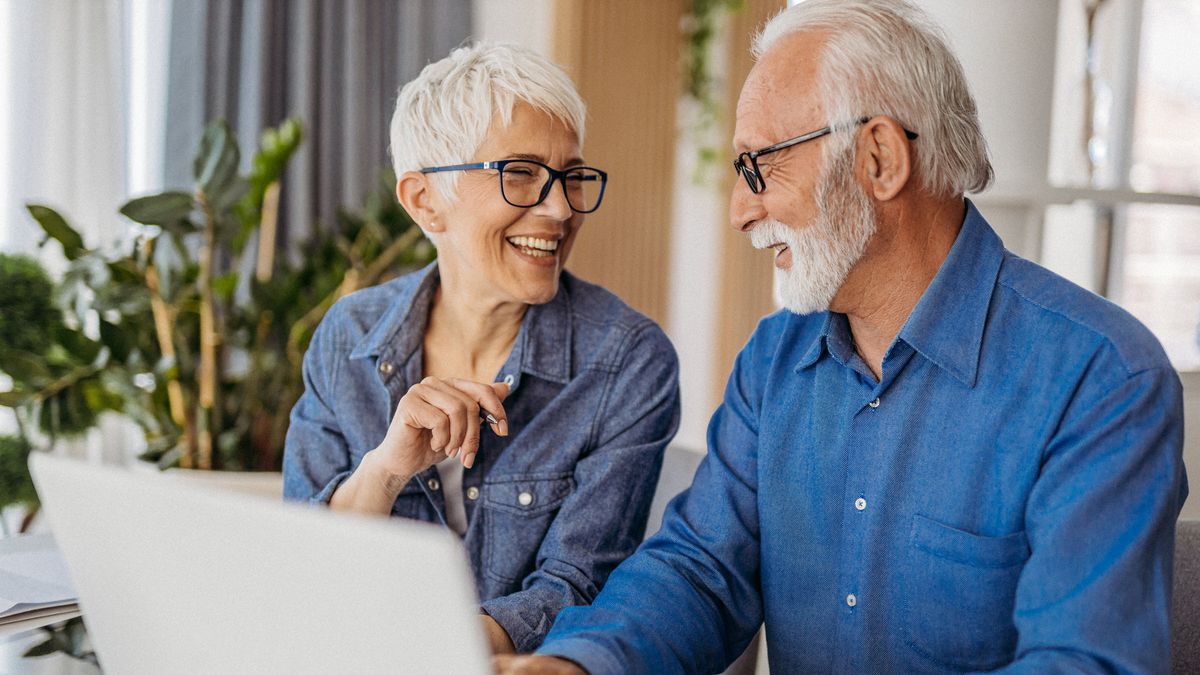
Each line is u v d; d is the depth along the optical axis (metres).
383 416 1.62
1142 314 3.55
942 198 1.23
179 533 0.74
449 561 0.62
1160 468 1.04
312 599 0.69
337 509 1.46
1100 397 1.09
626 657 1.11
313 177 3.95
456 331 1.63
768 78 1.23
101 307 2.55
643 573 1.30
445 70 1.52
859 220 1.20
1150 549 1.02
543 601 1.35
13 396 2.51
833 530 1.29
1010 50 2.59
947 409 1.20
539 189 1.48
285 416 2.78
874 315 1.26
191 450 2.72
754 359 1.44
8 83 3.61
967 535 1.17
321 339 1.67
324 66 3.93
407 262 3.06
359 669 0.69
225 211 2.64
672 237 5.09
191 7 3.69
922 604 1.21
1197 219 3.54
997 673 0.99
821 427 1.31
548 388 1.58
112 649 0.87
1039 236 2.68
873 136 1.18
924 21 1.22
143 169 3.88
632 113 4.76
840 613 1.28
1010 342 1.18
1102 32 3.46
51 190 3.68
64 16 3.66
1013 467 1.15
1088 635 0.97
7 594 1.26
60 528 0.84
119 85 3.78
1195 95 3.55
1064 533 1.03
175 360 2.60
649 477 1.53
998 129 2.61
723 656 1.31
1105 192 2.71
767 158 1.22
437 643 0.65
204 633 0.77
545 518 1.52
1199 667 1.27
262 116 3.76
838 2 1.23
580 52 4.47
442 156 1.49
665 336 1.62
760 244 1.28
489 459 1.56
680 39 4.91
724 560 1.34
